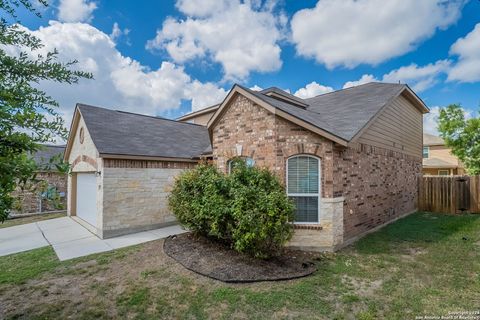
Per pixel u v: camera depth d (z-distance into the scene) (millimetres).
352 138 7500
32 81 2893
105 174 9258
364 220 9117
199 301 4629
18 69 2742
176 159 10977
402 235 9016
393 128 11805
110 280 5480
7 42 2791
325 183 7543
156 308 4430
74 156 13047
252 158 8500
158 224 10602
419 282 5402
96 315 4230
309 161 7824
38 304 4574
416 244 7973
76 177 13469
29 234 9766
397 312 4324
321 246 7461
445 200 13828
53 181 14219
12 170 2215
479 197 13219
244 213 6137
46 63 2920
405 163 13117
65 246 8102
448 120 20969
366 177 9344
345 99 12453
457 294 4895
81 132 11938
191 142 13328
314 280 5465
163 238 8812
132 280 5453
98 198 9523
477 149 19828
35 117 2475
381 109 10000
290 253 7168
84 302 4629
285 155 7863
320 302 4625
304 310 4387
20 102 2621
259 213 6094
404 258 6793
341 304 4570
